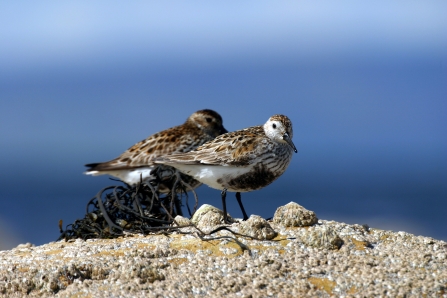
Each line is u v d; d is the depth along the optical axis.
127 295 9.49
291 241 11.18
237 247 10.98
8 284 9.96
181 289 9.58
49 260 10.91
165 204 14.65
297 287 9.48
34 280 10.09
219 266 10.32
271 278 9.81
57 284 10.03
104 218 13.16
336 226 11.88
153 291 9.59
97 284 9.95
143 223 12.94
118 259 10.69
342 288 9.47
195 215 13.18
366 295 9.21
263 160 14.66
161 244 11.34
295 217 12.04
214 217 12.90
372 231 11.82
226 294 9.43
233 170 14.70
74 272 10.20
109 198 13.95
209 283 9.76
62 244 12.36
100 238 12.74
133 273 10.02
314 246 10.96
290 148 15.23
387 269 10.01
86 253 11.19
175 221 12.56
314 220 12.13
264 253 10.71
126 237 12.59
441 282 9.48
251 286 9.62
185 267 10.37
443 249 10.95
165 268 10.38
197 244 11.24
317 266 10.19
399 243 11.27
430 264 10.20
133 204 14.13
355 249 10.90
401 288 9.33
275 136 14.80
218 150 14.70
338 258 10.48
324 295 9.31
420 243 11.22
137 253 10.84
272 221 12.62
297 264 10.24
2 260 11.18
